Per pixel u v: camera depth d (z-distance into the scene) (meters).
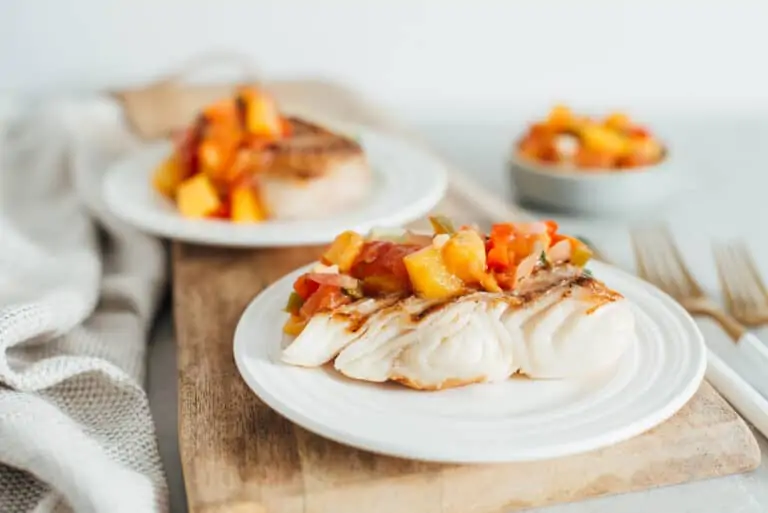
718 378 0.55
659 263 0.70
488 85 1.25
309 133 0.77
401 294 0.52
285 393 0.50
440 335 0.50
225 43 1.15
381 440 0.47
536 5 1.21
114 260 0.73
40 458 0.48
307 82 1.15
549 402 0.50
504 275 0.53
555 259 0.55
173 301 0.66
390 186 0.77
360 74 1.21
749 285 0.68
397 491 0.48
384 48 1.20
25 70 1.11
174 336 0.65
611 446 0.50
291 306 0.55
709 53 1.28
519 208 0.83
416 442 0.47
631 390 0.50
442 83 1.23
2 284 0.65
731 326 0.62
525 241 0.53
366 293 0.54
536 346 0.51
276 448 0.49
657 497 0.50
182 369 0.56
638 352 0.53
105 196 0.75
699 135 1.14
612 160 0.80
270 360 0.52
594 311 0.51
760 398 0.54
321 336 0.51
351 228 0.69
